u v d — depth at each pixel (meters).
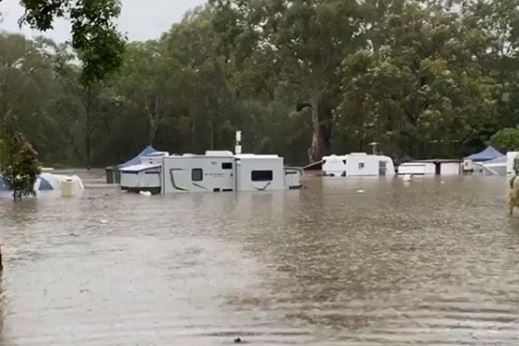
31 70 113.81
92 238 25.14
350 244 22.98
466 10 118.25
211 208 38.22
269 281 16.70
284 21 103.38
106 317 13.22
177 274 17.67
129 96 115.94
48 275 17.61
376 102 95.88
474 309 13.62
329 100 112.94
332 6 100.81
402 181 68.19
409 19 104.31
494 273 17.44
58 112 118.19
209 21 118.19
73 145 122.31
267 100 116.19
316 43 104.62
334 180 71.94
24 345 11.50
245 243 23.42
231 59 112.69
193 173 54.28
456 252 21.02
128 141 122.56
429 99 96.88
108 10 13.84
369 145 102.81
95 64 13.91
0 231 27.56
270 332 12.08
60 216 33.94
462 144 107.06
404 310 13.59
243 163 55.38
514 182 32.88
